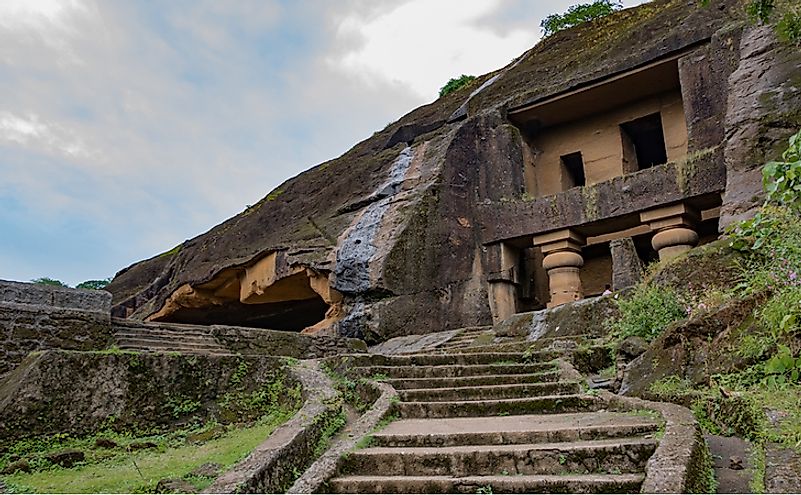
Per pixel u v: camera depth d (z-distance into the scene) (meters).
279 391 7.36
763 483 3.24
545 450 4.19
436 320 13.38
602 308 8.62
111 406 6.83
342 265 13.65
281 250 15.32
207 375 7.55
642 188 12.45
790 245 5.43
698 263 7.57
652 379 5.88
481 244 14.40
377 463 4.43
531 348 8.25
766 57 10.36
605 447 4.08
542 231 13.59
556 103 14.75
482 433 4.72
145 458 5.93
